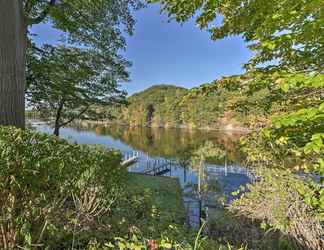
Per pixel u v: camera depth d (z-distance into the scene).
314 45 2.51
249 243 4.10
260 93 3.27
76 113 11.93
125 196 3.29
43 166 1.76
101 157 2.34
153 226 2.85
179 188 10.19
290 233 3.54
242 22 2.85
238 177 10.95
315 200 3.07
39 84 9.48
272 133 2.49
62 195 2.08
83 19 7.31
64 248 2.24
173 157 26.80
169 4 2.77
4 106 3.93
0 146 1.59
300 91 3.07
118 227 2.71
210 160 14.77
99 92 11.42
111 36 9.45
